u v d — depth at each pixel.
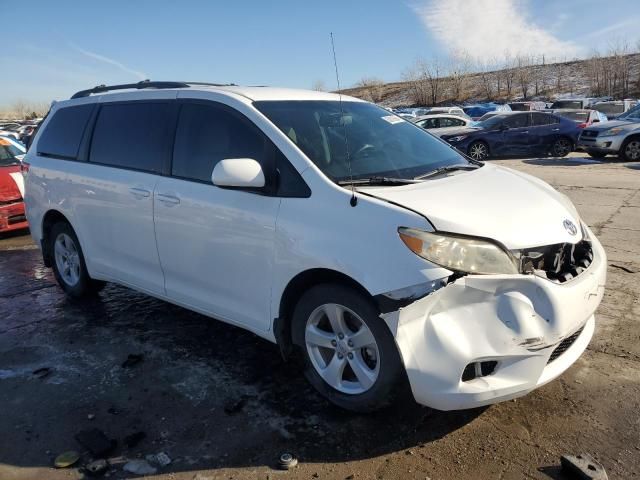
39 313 4.71
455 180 3.19
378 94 70.75
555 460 2.59
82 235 4.54
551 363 2.79
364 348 2.88
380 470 2.57
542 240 2.74
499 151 17.58
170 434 2.90
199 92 3.72
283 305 3.12
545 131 17.20
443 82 63.50
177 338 4.09
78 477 2.60
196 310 3.73
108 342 4.06
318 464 2.63
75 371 3.63
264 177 3.09
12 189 7.48
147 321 4.45
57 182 4.69
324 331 3.05
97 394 3.33
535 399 3.08
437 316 2.59
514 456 2.63
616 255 5.72
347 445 2.76
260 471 2.60
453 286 2.53
